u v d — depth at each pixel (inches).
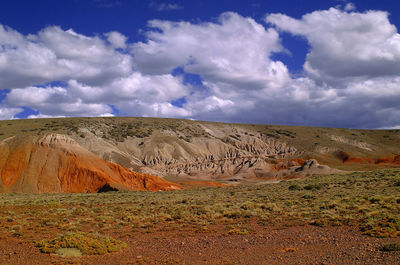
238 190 2042.3
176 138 5816.9
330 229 751.1
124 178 3129.9
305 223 834.8
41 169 2775.6
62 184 2728.8
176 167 5024.6
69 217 1048.8
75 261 555.8
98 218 1023.0
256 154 6063.0
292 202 1182.3
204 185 3922.2
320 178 2377.0
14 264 537.0
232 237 732.7
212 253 606.2
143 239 745.0
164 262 552.7
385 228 692.1
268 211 1039.6
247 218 958.4
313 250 590.6
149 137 5693.9
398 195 1141.1
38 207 1277.1
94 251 611.8
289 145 6422.2
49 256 582.9
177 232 810.8
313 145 6328.7
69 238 663.1
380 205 973.8
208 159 5546.3
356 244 604.7
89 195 2016.5
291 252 586.6
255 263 531.2
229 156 5772.6
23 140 2974.9
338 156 5910.4
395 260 485.4
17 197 1920.5
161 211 1144.2
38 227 878.4
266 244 655.1
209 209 1105.4
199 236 757.3
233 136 6702.8
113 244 666.2
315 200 1189.1
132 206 1316.4
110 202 1503.4
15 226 850.8
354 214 885.2
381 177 1785.2
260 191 1820.9
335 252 564.7
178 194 1971.0
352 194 1279.5
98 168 2982.3
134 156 5103.3
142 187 3115.2
